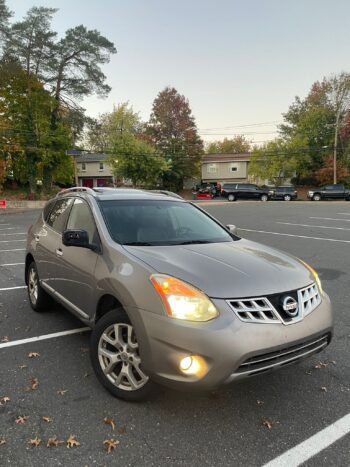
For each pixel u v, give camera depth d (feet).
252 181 184.14
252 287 9.09
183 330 8.43
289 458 8.04
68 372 11.66
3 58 121.90
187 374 8.41
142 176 148.56
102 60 136.98
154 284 9.07
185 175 182.29
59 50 129.80
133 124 209.97
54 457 8.04
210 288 8.87
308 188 167.22
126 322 9.67
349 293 20.12
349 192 127.03
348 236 41.96
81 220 13.56
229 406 9.87
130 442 8.50
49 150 128.26
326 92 164.76
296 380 11.27
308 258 29.89
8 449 8.26
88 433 8.79
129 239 11.82
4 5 120.16
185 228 13.34
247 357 8.32
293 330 8.95
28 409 9.71
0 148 120.06
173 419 9.31
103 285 10.43
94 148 213.25
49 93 131.44
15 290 21.15
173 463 7.88
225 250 11.34
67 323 15.83
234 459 8.00
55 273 14.25
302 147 155.43
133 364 9.65
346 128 152.76
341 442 8.55
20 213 93.35
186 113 192.03
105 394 10.40
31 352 13.07
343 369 11.97
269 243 38.24
